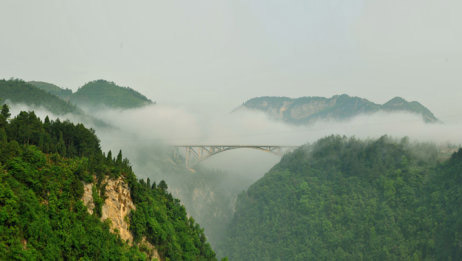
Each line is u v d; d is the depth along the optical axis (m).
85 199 109.25
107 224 110.44
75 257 96.19
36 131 127.50
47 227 92.38
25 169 97.94
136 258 113.69
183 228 155.12
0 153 97.88
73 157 124.44
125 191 125.94
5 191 87.69
